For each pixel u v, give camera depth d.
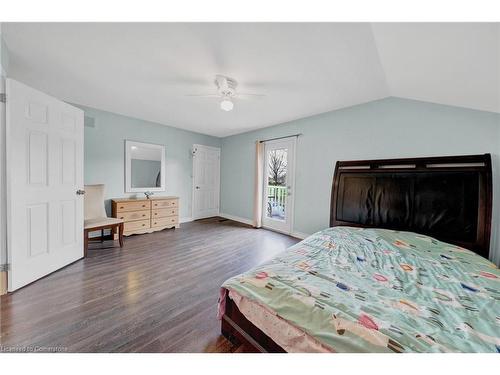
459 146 2.05
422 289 1.17
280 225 3.97
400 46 1.44
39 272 1.96
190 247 3.05
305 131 3.51
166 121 4.00
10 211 1.69
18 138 1.73
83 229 2.53
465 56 1.31
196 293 1.84
